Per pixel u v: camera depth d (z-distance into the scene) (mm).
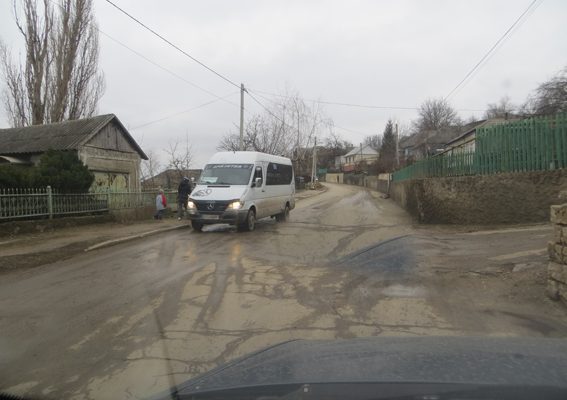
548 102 33156
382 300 6496
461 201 14047
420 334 5098
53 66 24672
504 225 13008
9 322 5723
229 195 14031
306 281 7711
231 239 12789
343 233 13664
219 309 6164
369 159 90250
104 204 17172
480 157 14000
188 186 19234
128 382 3943
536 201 13086
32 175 14336
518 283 6992
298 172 48875
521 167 13406
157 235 13906
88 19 25406
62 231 14188
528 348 2350
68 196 15438
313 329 5316
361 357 2314
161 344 4867
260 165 15508
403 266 8641
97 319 5793
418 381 1882
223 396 1996
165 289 7273
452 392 1767
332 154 105000
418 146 64438
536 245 9352
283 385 1992
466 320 5586
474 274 7715
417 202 16203
